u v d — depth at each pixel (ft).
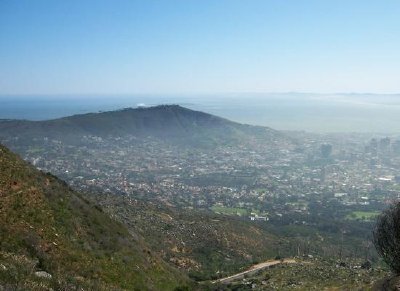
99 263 91.45
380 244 59.88
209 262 238.48
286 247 316.81
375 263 229.45
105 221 118.93
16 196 93.35
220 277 206.90
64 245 88.12
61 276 66.39
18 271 55.57
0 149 109.60
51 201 101.71
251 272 211.20
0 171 98.27
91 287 67.77
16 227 82.53
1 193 91.20
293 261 236.43
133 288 91.50
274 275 186.70
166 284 109.29
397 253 57.82
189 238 276.00
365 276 158.51
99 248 98.94
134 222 267.80
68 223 98.12
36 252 76.74
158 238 251.39
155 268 113.50
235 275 211.82
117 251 103.81
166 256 220.84
